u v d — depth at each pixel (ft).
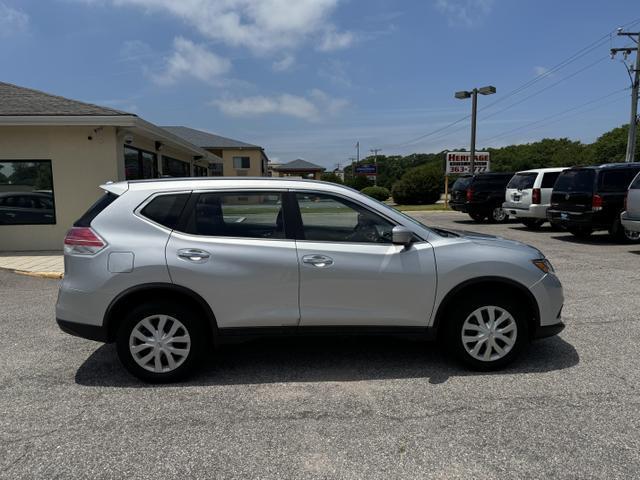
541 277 14.01
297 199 14.01
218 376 14.08
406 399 12.44
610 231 39.47
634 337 16.99
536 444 10.25
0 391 13.25
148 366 13.52
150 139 48.52
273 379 13.83
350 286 13.55
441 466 9.54
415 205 121.29
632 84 90.63
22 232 39.58
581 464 9.52
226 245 13.42
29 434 10.92
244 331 13.55
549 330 14.21
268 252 13.43
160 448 10.29
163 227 13.53
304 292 13.48
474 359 14.05
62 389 13.34
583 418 11.32
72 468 9.60
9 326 19.49
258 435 10.78
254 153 158.10
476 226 57.11
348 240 13.93
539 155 256.73
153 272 13.12
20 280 29.09
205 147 155.33
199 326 13.56
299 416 11.63
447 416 11.52
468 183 61.87
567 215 40.60
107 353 16.22
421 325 13.94
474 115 95.04
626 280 25.94
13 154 38.73
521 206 50.75
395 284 13.64
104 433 10.93
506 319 14.03
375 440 10.51
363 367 14.61
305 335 13.73
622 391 12.73
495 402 12.19
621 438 10.43
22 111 37.47
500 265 13.74
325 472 9.40
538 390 12.84
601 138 219.61
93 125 37.45
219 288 13.25
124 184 14.15
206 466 9.64
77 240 13.43
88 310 13.21
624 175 38.50
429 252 13.79
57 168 39.22
